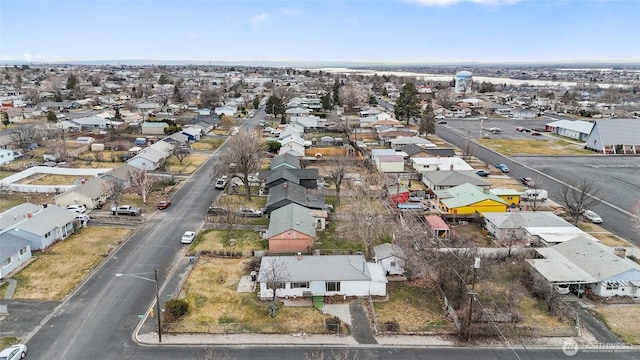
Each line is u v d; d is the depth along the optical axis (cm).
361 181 6688
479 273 3772
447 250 4078
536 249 4250
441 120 13650
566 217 5441
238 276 3988
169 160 8094
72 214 4938
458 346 3045
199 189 6462
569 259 4009
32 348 2958
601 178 7169
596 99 19000
